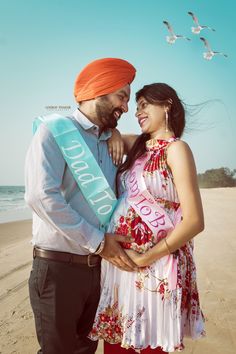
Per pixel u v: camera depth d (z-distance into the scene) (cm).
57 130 239
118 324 235
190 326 236
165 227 231
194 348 341
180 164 224
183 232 220
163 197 234
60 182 238
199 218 220
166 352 236
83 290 241
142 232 232
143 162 242
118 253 231
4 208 3172
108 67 247
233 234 926
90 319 255
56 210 223
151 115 248
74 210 232
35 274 239
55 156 236
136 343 224
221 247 759
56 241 234
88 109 255
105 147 263
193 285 239
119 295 236
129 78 252
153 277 228
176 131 252
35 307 241
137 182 238
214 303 443
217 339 357
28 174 231
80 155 242
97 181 245
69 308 238
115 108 252
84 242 230
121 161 266
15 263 703
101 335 238
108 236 232
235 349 338
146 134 254
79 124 253
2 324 407
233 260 645
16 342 364
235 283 515
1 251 857
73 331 243
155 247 225
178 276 226
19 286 546
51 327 237
